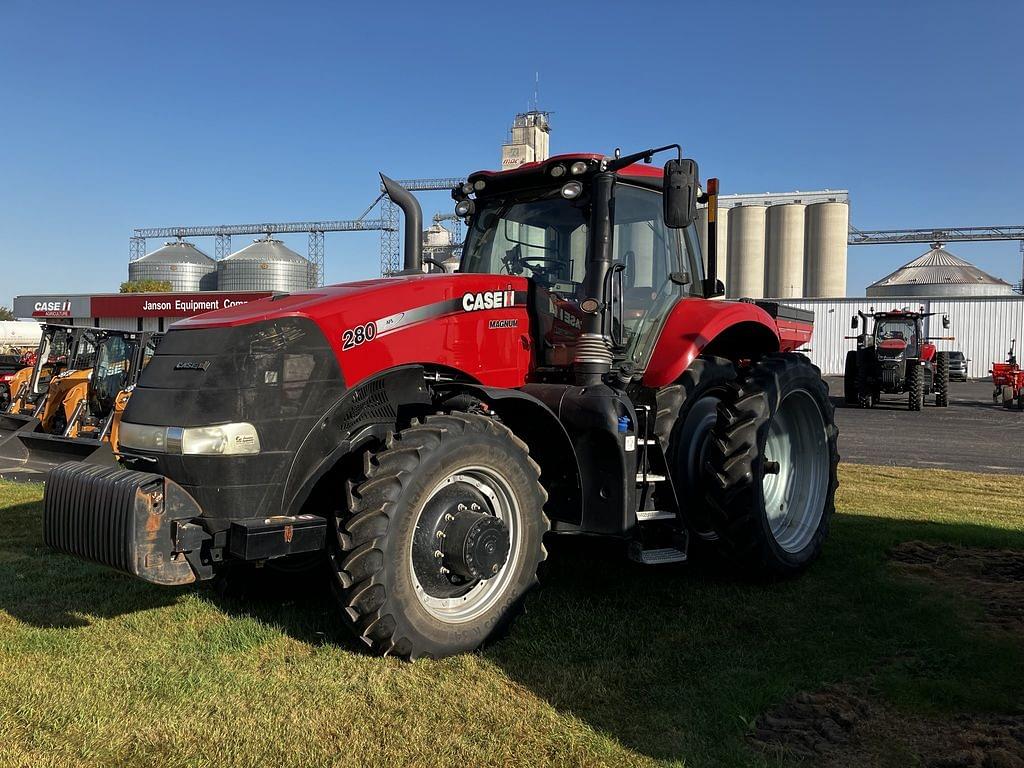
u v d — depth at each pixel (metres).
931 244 52.31
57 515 3.28
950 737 2.73
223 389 3.23
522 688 3.06
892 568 4.76
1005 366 19.53
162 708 2.86
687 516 4.62
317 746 2.61
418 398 3.84
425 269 5.06
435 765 2.51
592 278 3.98
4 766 2.47
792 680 3.15
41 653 3.36
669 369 4.36
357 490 3.21
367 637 3.20
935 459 10.35
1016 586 4.36
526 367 4.18
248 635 3.54
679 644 3.54
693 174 3.93
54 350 10.07
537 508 3.65
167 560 3.08
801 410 5.10
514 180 4.57
